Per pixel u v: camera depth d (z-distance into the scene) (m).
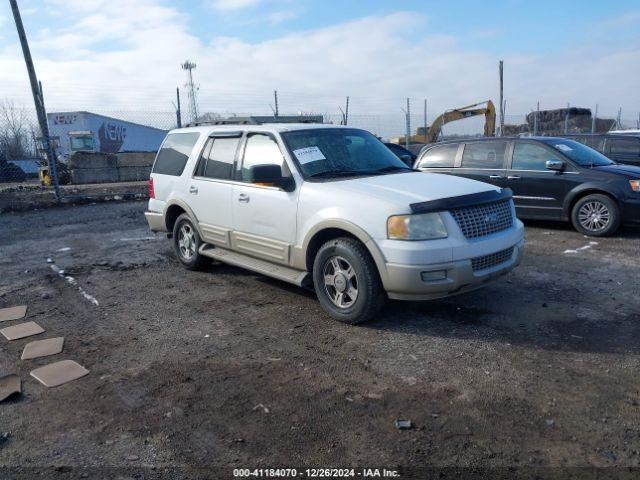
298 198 5.07
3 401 3.61
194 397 3.62
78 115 40.00
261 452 2.99
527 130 26.30
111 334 4.81
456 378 3.78
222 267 7.14
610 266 6.64
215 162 6.26
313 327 4.84
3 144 29.78
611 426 3.14
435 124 23.03
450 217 4.40
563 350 4.19
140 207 14.13
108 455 3.00
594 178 8.45
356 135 6.06
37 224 11.25
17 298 5.92
